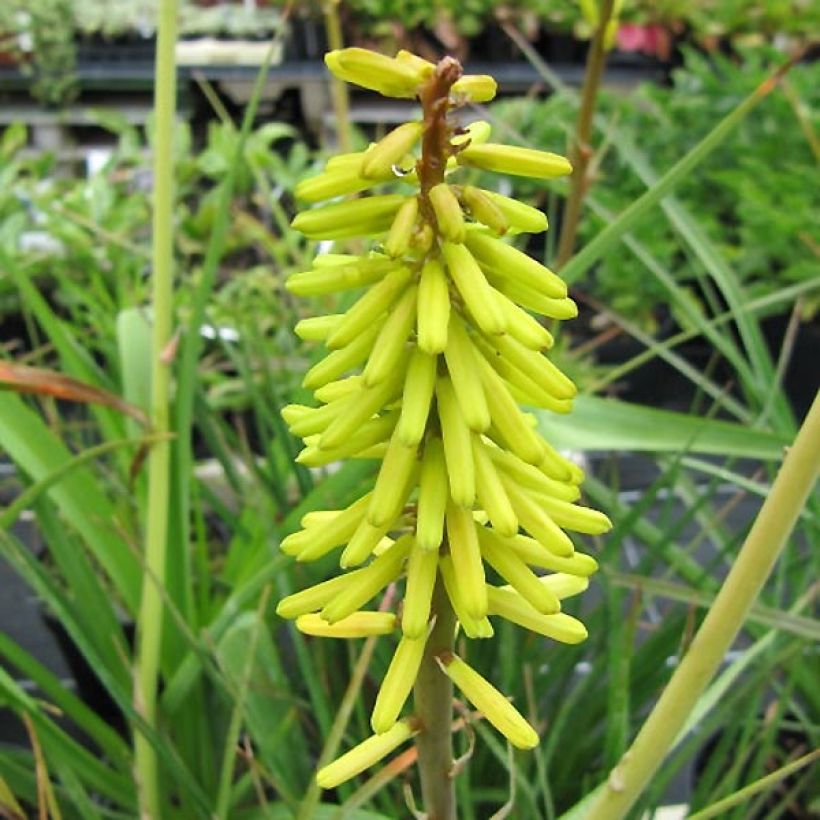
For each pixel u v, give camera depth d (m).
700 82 0.94
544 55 1.19
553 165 0.18
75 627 0.33
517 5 1.13
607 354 0.85
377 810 0.40
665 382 0.86
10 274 0.42
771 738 0.38
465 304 0.18
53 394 0.34
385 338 0.18
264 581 0.37
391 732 0.20
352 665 0.37
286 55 1.16
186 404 0.39
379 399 0.19
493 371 0.19
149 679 0.39
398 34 1.12
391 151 0.17
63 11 1.12
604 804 0.23
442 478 0.19
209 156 0.82
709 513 0.46
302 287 0.18
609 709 0.37
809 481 0.19
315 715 0.41
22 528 0.70
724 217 0.91
